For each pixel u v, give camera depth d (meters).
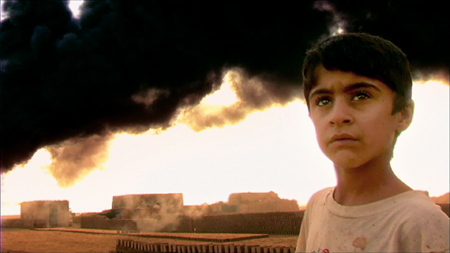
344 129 0.80
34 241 20.23
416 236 0.74
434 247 0.71
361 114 0.79
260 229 20.80
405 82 0.85
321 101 0.86
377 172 0.84
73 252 15.14
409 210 0.77
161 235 18.14
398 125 0.88
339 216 0.87
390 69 0.81
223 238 15.19
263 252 9.06
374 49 0.81
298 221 19.09
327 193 1.01
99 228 32.12
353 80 0.80
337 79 0.81
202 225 24.77
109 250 14.70
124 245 12.86
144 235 19.06
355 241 0.81
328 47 0.84
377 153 0.81
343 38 0.84
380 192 0.84
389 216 0.79
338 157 0.81
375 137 0.79
